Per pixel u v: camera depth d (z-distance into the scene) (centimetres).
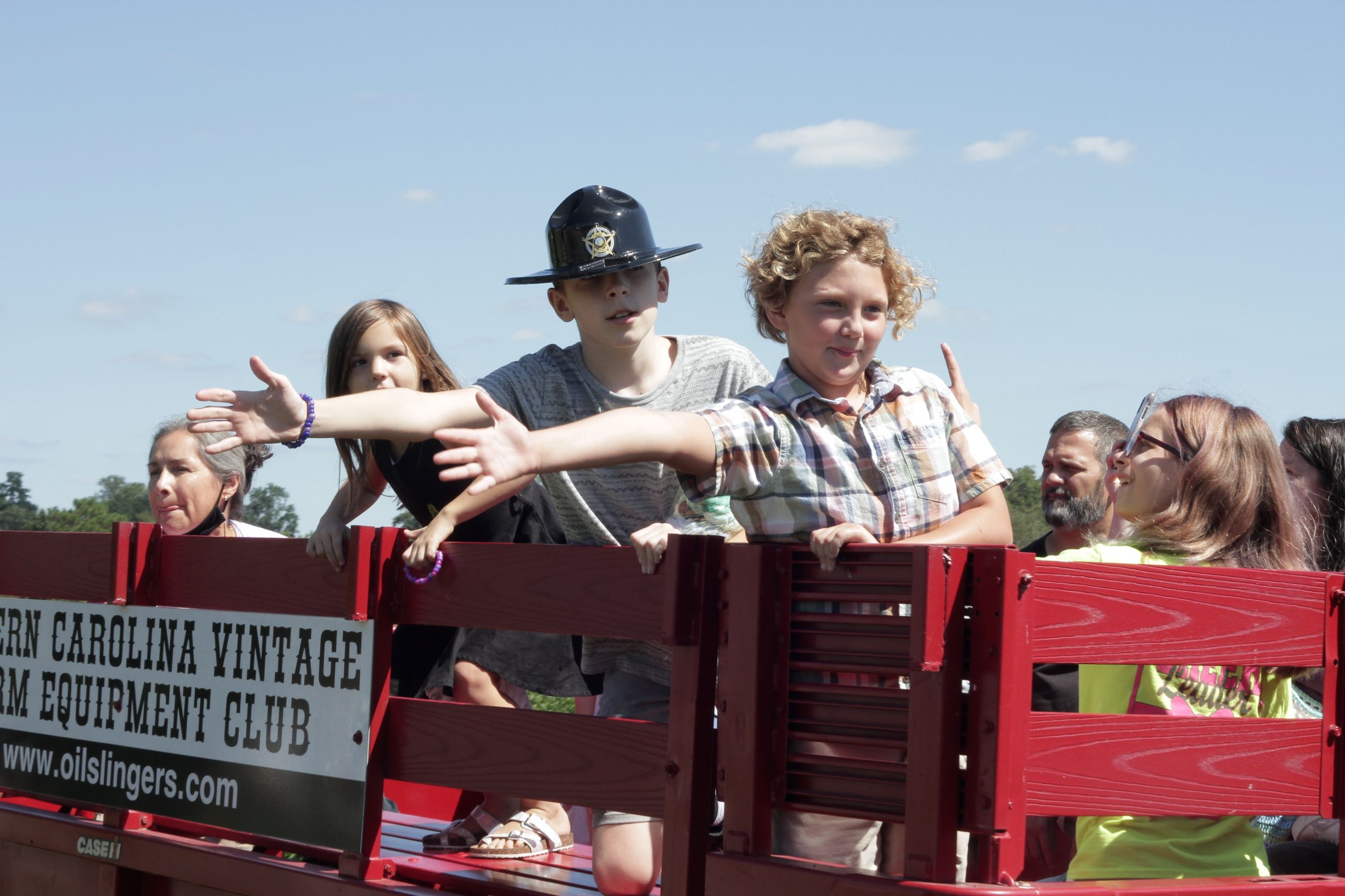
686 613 259
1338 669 286
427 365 415
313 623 334
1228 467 317
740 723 251
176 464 524
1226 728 268
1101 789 248
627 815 316
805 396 288
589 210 376
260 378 264
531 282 385
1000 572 227
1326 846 356
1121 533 345
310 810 329
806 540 288
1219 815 265
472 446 227
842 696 242
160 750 373
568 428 245
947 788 226
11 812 416
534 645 396
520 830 374
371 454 406
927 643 223
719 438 274
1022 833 229
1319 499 436
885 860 282
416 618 318
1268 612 274
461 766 305
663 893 260
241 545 359
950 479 298
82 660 402
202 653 364
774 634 252
